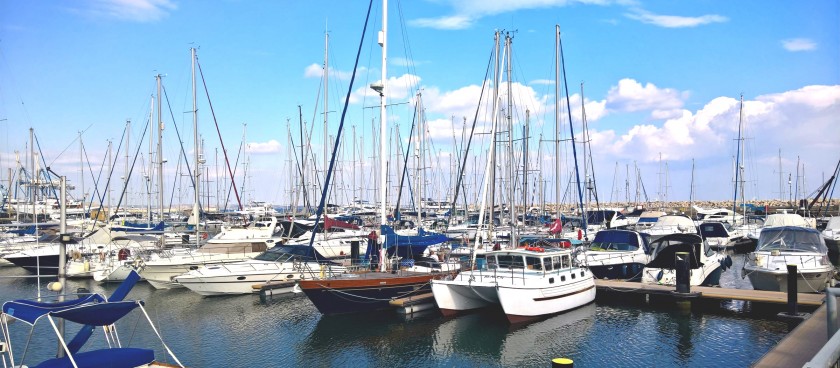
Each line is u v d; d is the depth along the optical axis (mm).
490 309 22203
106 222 44875
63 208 11891
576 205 56156
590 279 23094
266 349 18094
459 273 21656
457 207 56719
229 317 22219
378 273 23297
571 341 18234
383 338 18922
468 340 18516
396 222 40094
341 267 25328
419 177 45562
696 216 59312
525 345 17938
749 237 43812
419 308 21562
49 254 32750
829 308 9875
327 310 21109
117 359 10812
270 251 27688
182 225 46469
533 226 40750
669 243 27750
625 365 15984
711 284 26953
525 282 20125
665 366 15844
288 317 22016
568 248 24578
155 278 28250
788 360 11719
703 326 19562
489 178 27562
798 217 36906
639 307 22359
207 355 17562
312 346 18281
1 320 11086
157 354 17703
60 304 11133
